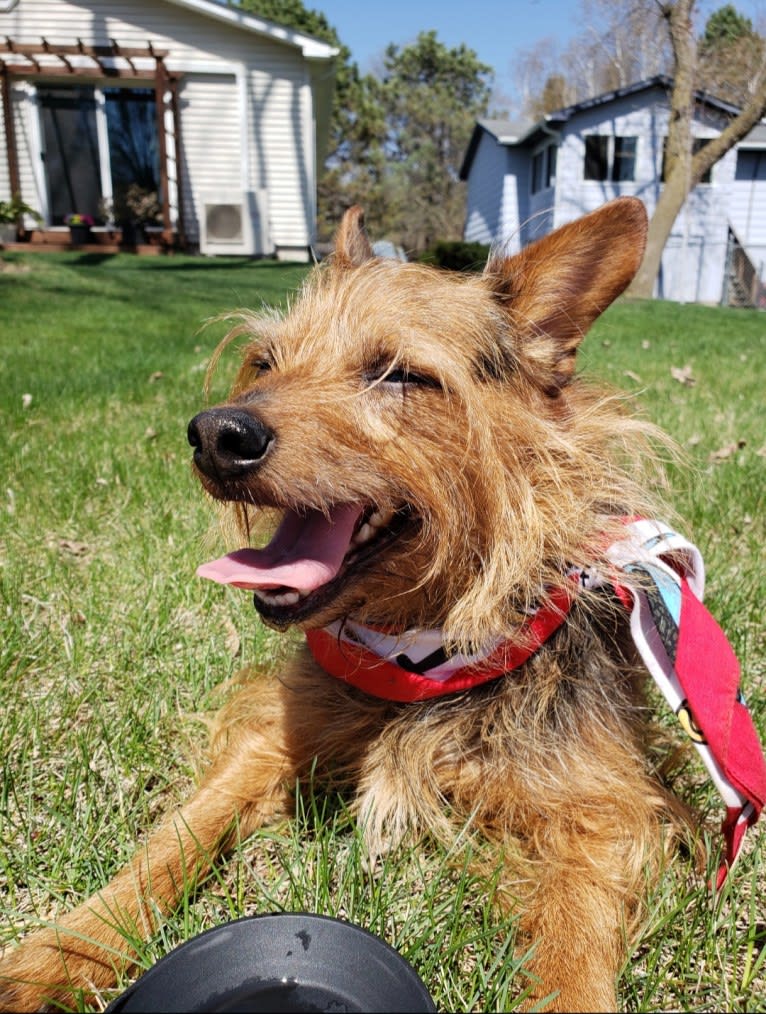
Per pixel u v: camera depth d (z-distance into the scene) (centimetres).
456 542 129
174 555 229
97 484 286
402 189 3491
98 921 109
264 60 1171
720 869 118
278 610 122
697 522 261
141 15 1139
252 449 119
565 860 116
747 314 1038
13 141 1152
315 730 143
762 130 1709
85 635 188
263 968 90
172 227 1218
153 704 160
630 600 135
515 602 133
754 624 201
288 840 125
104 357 513
